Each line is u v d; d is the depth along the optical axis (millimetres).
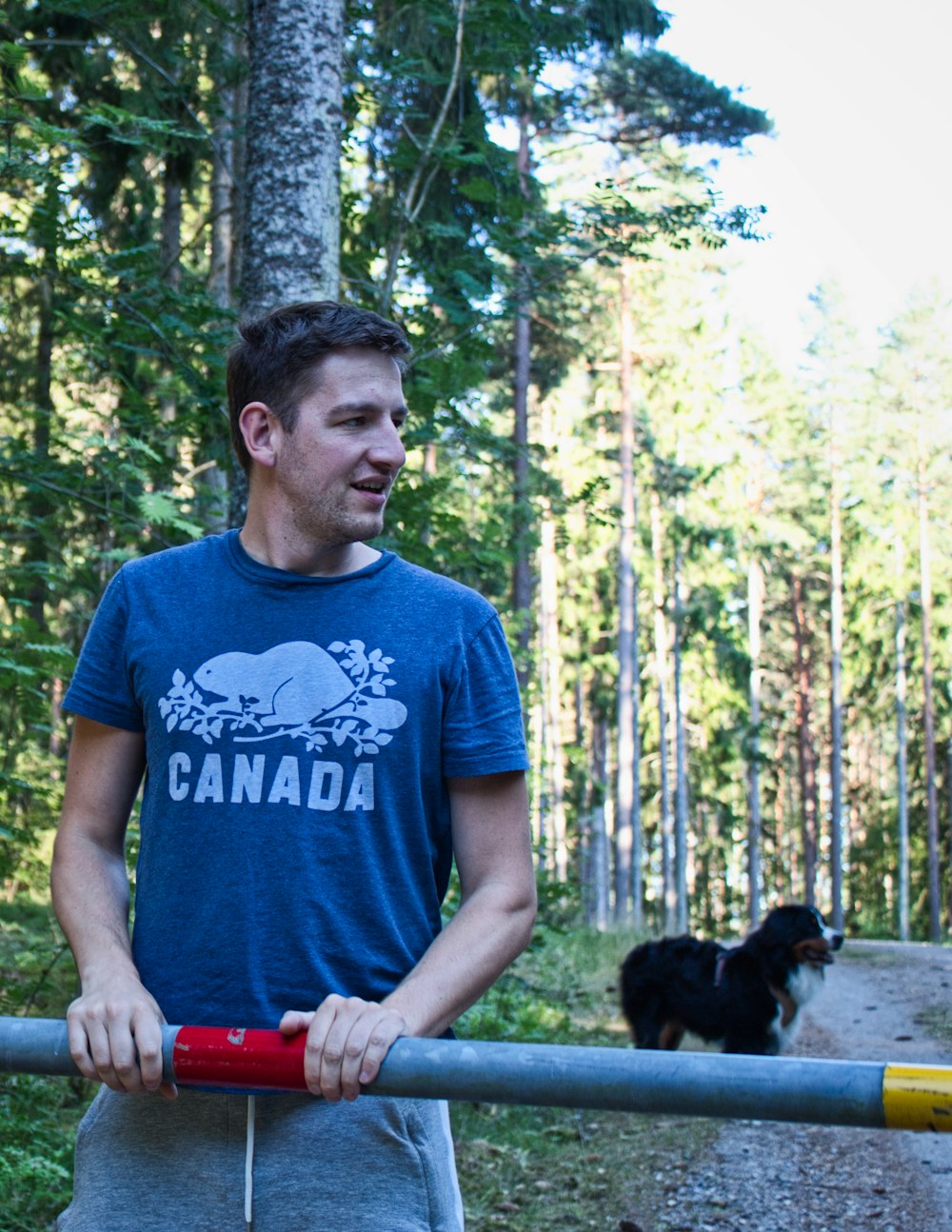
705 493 32688
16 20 8812
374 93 6758
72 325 5973
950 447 41188
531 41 6660
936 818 36906
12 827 5867
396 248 6508
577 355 21672
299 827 1804
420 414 6309
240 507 5602
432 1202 1827
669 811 38656
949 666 43188
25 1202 4418
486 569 7062
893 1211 5590
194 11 7367
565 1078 1469
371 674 1856
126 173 10875
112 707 1970
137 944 1853
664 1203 5660
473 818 1904
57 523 7324
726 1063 1434
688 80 18859
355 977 1797
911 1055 9547
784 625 44625
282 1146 1783
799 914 8656
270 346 1932
